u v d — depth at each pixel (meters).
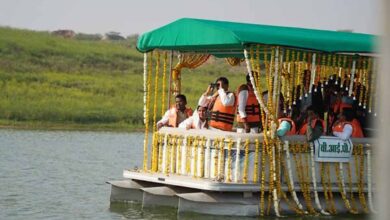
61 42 81.38
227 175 17.50
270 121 17.48
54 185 23.45
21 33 80.81
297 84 18.94
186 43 18.20
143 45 19.52
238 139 17.38
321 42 17.73
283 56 18.12
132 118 59.47
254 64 17.23
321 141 18.12
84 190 22.55
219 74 61.72
